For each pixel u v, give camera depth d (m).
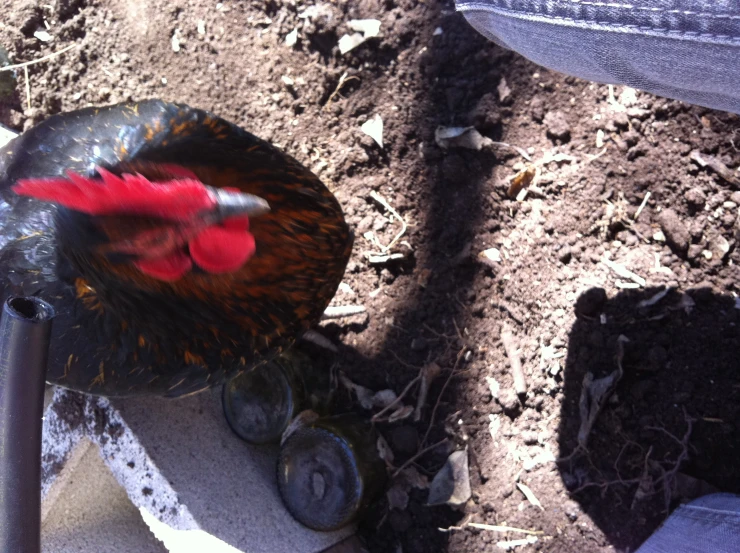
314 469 0.66
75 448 0.67
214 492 0.65
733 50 0.39
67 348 0.56
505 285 0.69
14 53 0.88
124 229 0.43
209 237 0.43
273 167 0.56
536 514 0.63
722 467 0.60
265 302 0.57
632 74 0.45
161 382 0.58
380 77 0.76
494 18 0.47
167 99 0.81
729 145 0.64
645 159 0.66
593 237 0.67
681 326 0.63
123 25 0.84
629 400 0.63
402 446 0.68
